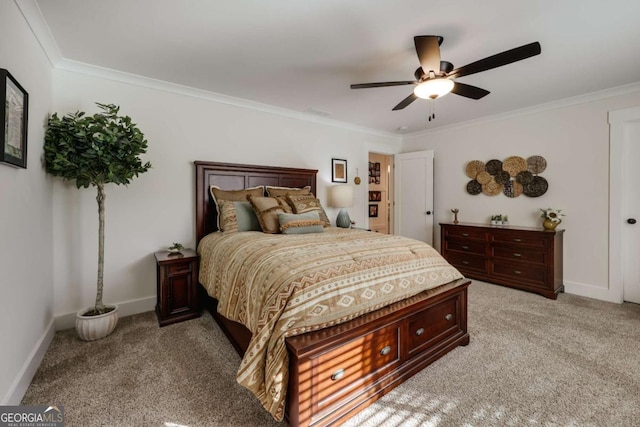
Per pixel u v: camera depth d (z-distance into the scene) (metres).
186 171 3.03
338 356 1.41
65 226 2.42
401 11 1.77
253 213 2.93
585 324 2.51
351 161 4.54
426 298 1.82
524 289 3.43
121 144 2.15
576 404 1.52
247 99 3.31
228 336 2.17
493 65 1.83
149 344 2.14
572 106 3.34
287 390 1.34
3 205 1.37
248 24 1.91
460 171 4.44
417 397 1.59
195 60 2.40
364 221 4.73
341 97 3.26
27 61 1.75
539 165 3.61
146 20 1.86
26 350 1.66
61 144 2.02
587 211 3.26
